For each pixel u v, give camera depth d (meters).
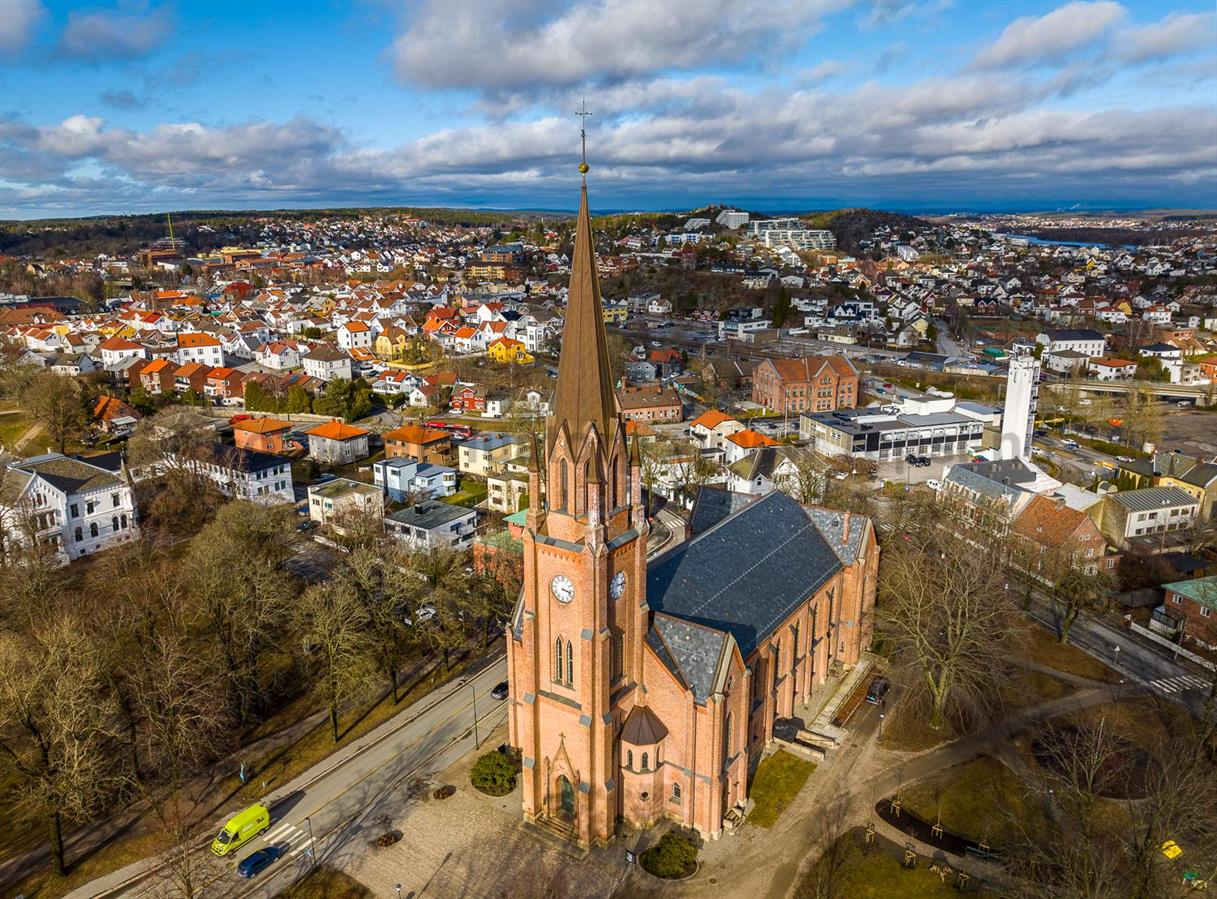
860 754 71.81
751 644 65.81
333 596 79.25
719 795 60.41
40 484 111.19
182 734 65.25
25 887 57.81
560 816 63.22
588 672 56.09
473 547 110.62
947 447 172.88
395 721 77.81
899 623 77.81
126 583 94.69
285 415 194.25
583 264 49.91
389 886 57.50
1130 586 107.00
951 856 59.97
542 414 182.62
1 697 59.56
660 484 139.25
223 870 58.91
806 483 125.44
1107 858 54.12
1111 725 75.56
